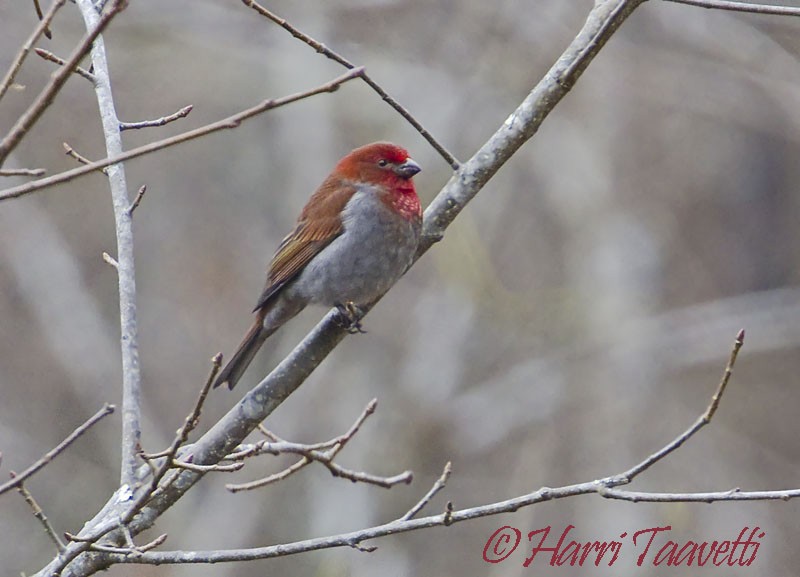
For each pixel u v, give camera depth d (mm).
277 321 9594
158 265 18266
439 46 17203
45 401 17281
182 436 5867
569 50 7875
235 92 18125
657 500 6363
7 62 16672
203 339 17828
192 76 17719
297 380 7773
